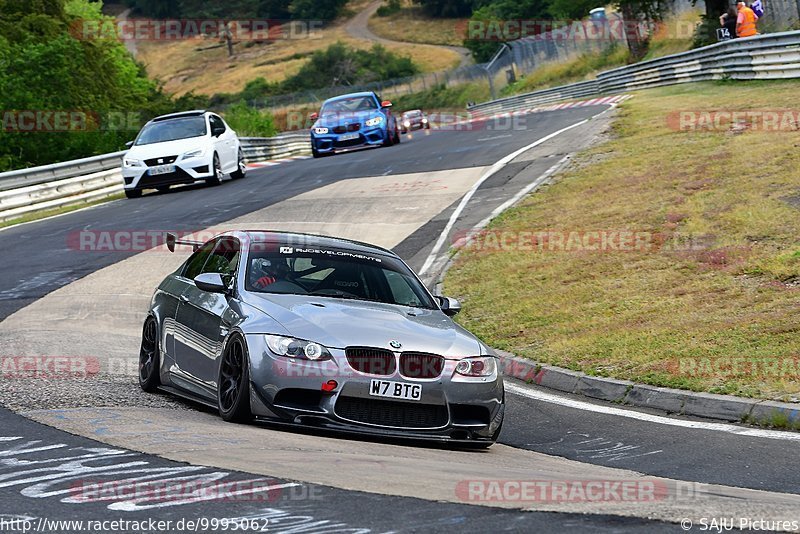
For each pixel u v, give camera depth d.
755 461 24.92
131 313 46.59
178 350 29.30
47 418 24.20
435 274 53.94
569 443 28.00
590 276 48.41
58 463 19.64
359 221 68.62
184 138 92.44
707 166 65.81
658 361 35.19
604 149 81.44
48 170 90.44
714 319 39.03
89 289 52.03
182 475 18.73
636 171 69.19
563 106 154.25
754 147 68.69
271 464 19.89
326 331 25.06
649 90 137.62
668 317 40.31
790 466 24.31
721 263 46.31
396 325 26.20
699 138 76.56
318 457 21.08
